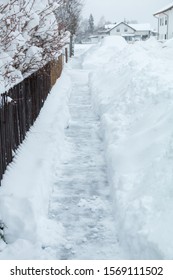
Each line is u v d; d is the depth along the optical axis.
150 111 8.79
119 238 5.39
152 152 6.98
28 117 8.90
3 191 5.83
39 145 8.20
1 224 5.25
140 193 5.82
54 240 5.34
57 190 6.91
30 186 6.11
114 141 8.39
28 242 5.13
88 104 14.58
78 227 5.74
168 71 11.16
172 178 5.46
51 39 8.12
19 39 5.97
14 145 7.23
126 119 9.44
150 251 4.69
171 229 4.71
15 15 5.91
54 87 16.36
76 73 24.91
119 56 18.48
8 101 6.54
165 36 52.66
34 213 5.45
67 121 11.21
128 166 7.01
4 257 4.84
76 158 8.53
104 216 6.05
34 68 8.01
